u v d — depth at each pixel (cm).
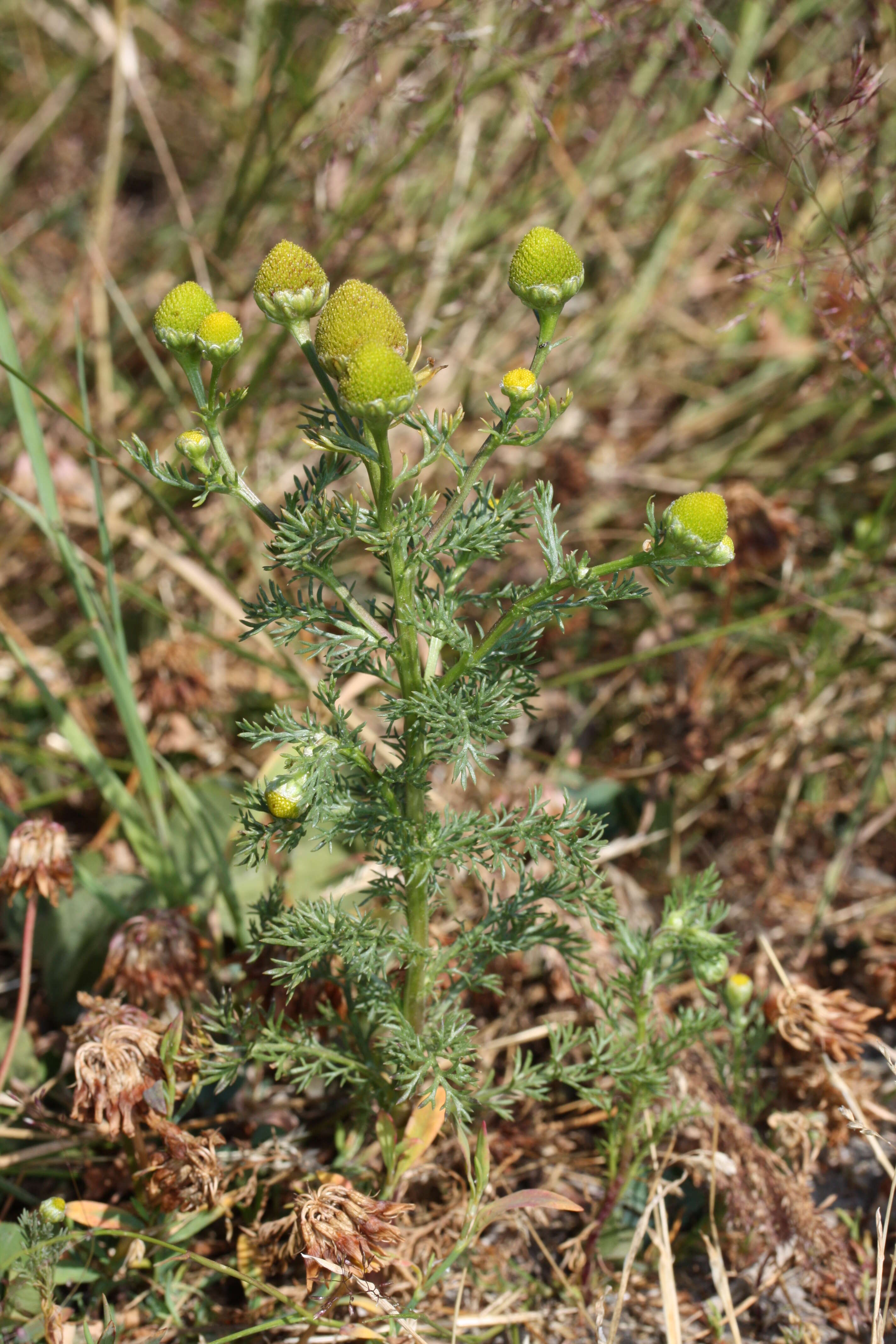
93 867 38
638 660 40
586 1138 35
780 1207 32
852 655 43
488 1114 34
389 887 30
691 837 41
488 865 29
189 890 36
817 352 45
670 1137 34
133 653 45
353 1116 34
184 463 46
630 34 41
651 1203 31
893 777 42
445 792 40
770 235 36
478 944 31
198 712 40
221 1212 31
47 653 44
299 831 29
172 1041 30
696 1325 32
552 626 45
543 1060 35
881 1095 35
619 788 40
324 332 27
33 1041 35
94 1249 31
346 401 26
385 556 28
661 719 41
